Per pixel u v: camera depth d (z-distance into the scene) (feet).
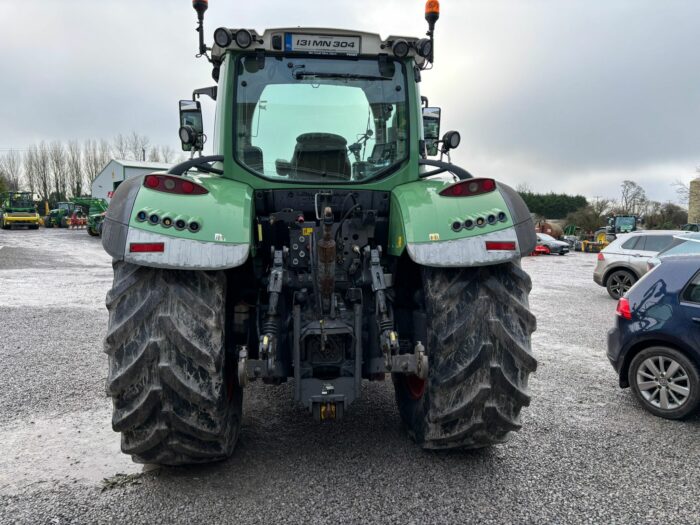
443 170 12.45
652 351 14.99
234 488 9.94
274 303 9.95
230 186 10.46
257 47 11.51
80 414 13.89
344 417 13.57
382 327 10.02
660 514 9.41
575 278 57.11
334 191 11.57
